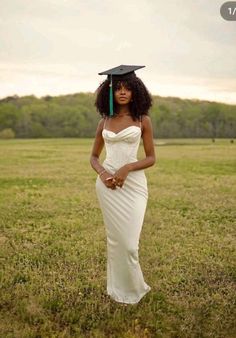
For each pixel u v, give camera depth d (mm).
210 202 8531
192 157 18016
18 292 4055
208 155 18828
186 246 5633
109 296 3910
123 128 3506
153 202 8477
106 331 3404
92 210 7777
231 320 3529
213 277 4484
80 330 3398
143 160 3559
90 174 12680
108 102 3580
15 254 5266
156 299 3973
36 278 4406
